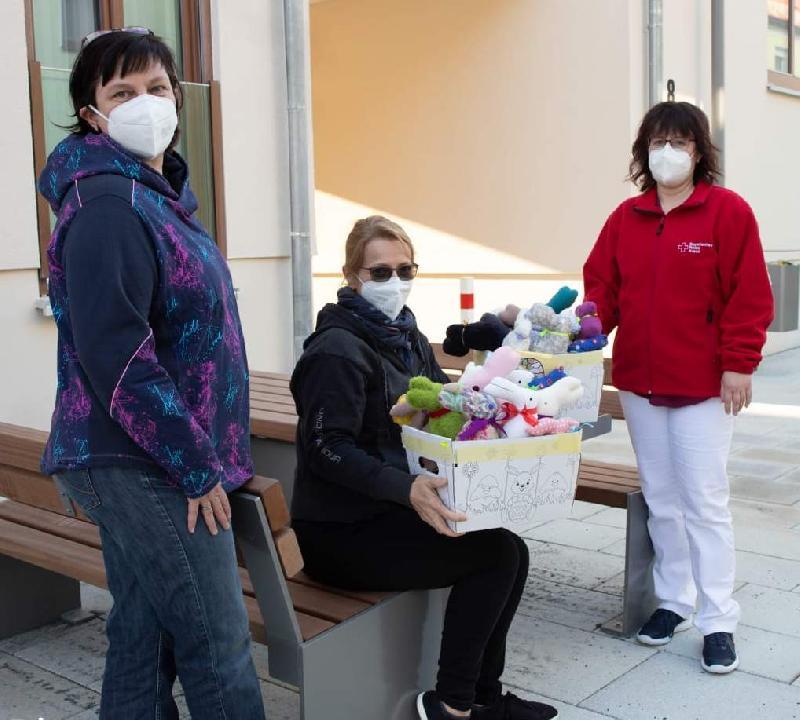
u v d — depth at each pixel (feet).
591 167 27.78
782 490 17.48
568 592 12.61
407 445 7.99
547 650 10.82
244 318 18.99
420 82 30.86
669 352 10.23
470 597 8.13
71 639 11.11
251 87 18.72
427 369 9.11
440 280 31.32
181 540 6.52
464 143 30.22
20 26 14.69
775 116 34.04
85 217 6.17
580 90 27.73
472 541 8.13
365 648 8.05
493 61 29.27
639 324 10.49
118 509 6.48
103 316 6.03
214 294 6.63
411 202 31.65
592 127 27.63
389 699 8.36
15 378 14.87
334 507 8.40
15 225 14.69
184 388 6.57
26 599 11.28
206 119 17.93
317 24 32.81
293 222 19.57
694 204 10.08
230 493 7.27
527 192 29.12
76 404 6.48
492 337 11.88
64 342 6.62
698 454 10.27
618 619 11.69
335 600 8.29
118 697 7.31
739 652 10.73
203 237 6.90
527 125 28.86
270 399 12.98
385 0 31.17
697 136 9.98
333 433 7.95
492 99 29.45
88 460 6.37
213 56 18.08
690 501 10.43
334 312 8.41
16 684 10.00
